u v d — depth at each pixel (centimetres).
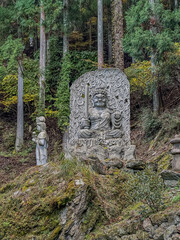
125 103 1003
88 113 998
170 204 641
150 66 1419
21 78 1720
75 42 2305
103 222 686
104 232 642
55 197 698
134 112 1672
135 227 621
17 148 1662
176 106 1452
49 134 1744
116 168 841
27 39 2395
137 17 1333
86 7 2262
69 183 712
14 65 1719
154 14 1287
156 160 1033
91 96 1027
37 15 1705
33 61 1720
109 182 764
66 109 1677
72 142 998
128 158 902
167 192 697
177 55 1255
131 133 1498
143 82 1498
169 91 1596
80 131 961
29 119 1906
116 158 890
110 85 1026
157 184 647
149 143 1327
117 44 1470
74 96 1041
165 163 944
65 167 757
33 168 826
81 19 2225
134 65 1616
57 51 2086
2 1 2152
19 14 1709
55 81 2009
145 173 679
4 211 722
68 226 657
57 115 1703
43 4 1616
